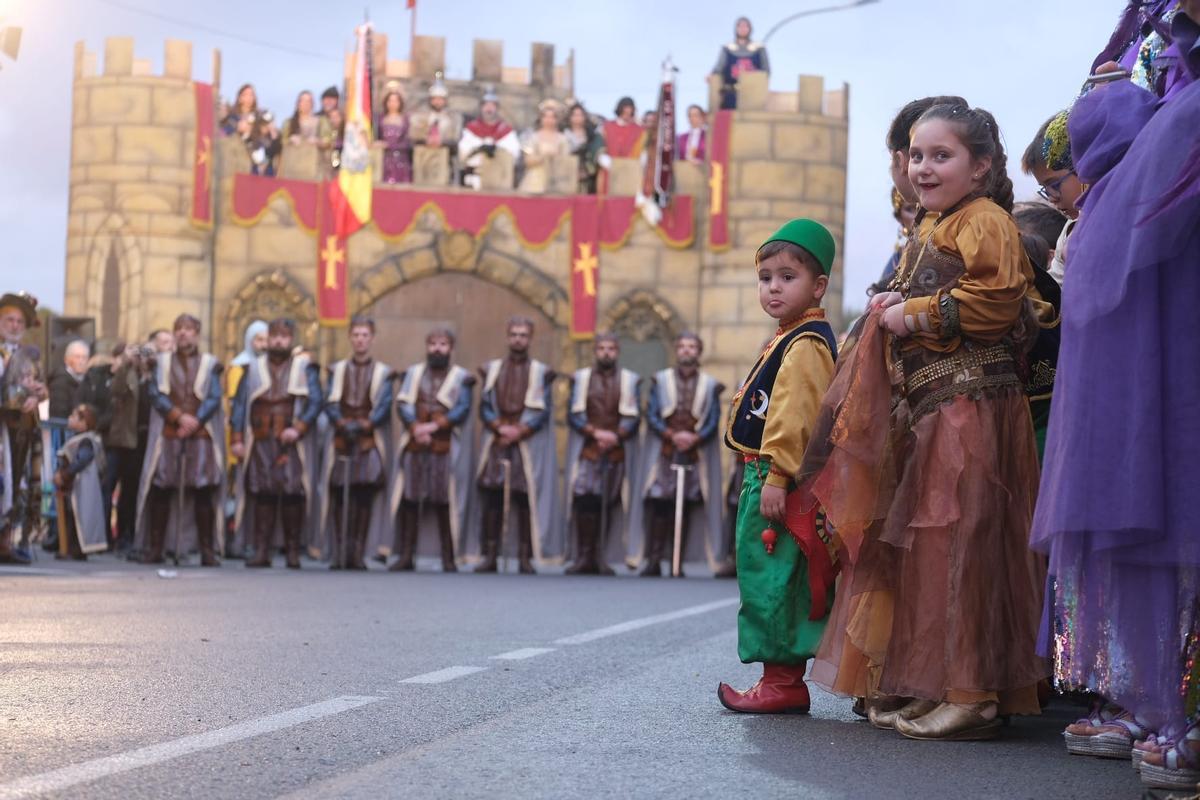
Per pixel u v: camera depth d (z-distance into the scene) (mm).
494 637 7699
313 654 6582
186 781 3572
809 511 5051
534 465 16312
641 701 5289
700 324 24906
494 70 28734
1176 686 3617
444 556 16219
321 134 25000
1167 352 3561
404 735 4371
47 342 18703
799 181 24922
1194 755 3666
